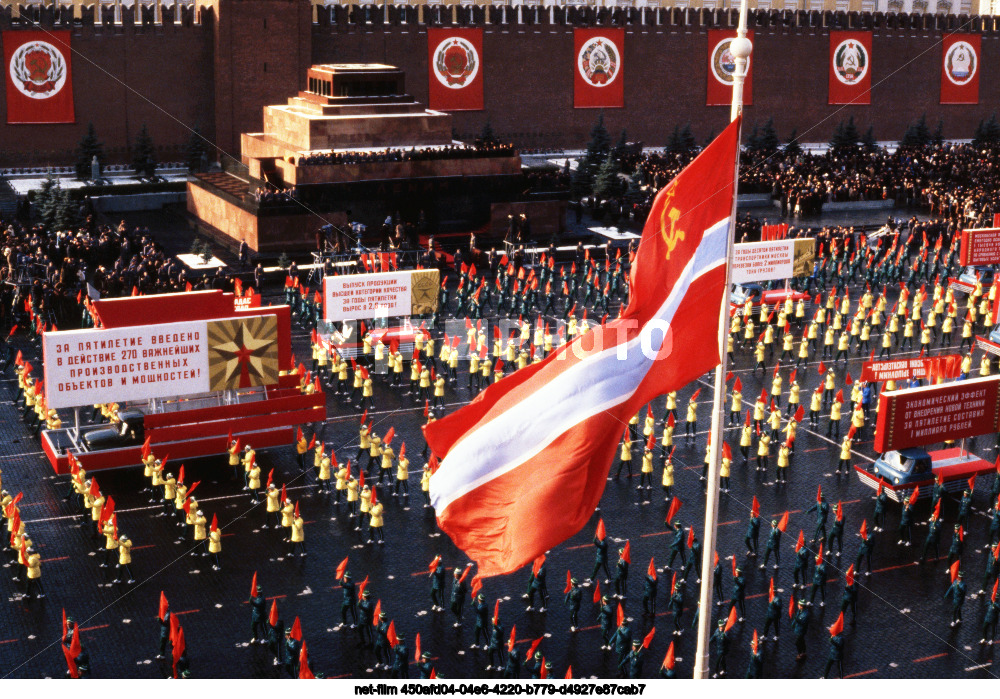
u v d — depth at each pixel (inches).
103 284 2390.5
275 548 1401.3
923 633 1216.2
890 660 1159.0
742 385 2020.2
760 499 1551.4
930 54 4975.4
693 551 1279.5
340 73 3243.1
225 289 2559.1
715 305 738.2
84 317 2295.8
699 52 4640.8
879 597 1294.3
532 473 722.8
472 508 725.3
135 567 1347.2
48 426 1653.5
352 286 2079.2
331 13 4109.3
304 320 2384.4
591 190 3727.9
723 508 1521.9
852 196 3767.2
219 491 1569.9
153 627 1210.6
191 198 3415.4
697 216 725.3
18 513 1336.1
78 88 3843.5
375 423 1825.8
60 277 2439.7
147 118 3949.3
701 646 724.0
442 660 1147.3
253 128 3988.7
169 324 1587.1
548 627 1219.2
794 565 1315.2
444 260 2844.5
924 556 1370.6
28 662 1139.9
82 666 1083.3
